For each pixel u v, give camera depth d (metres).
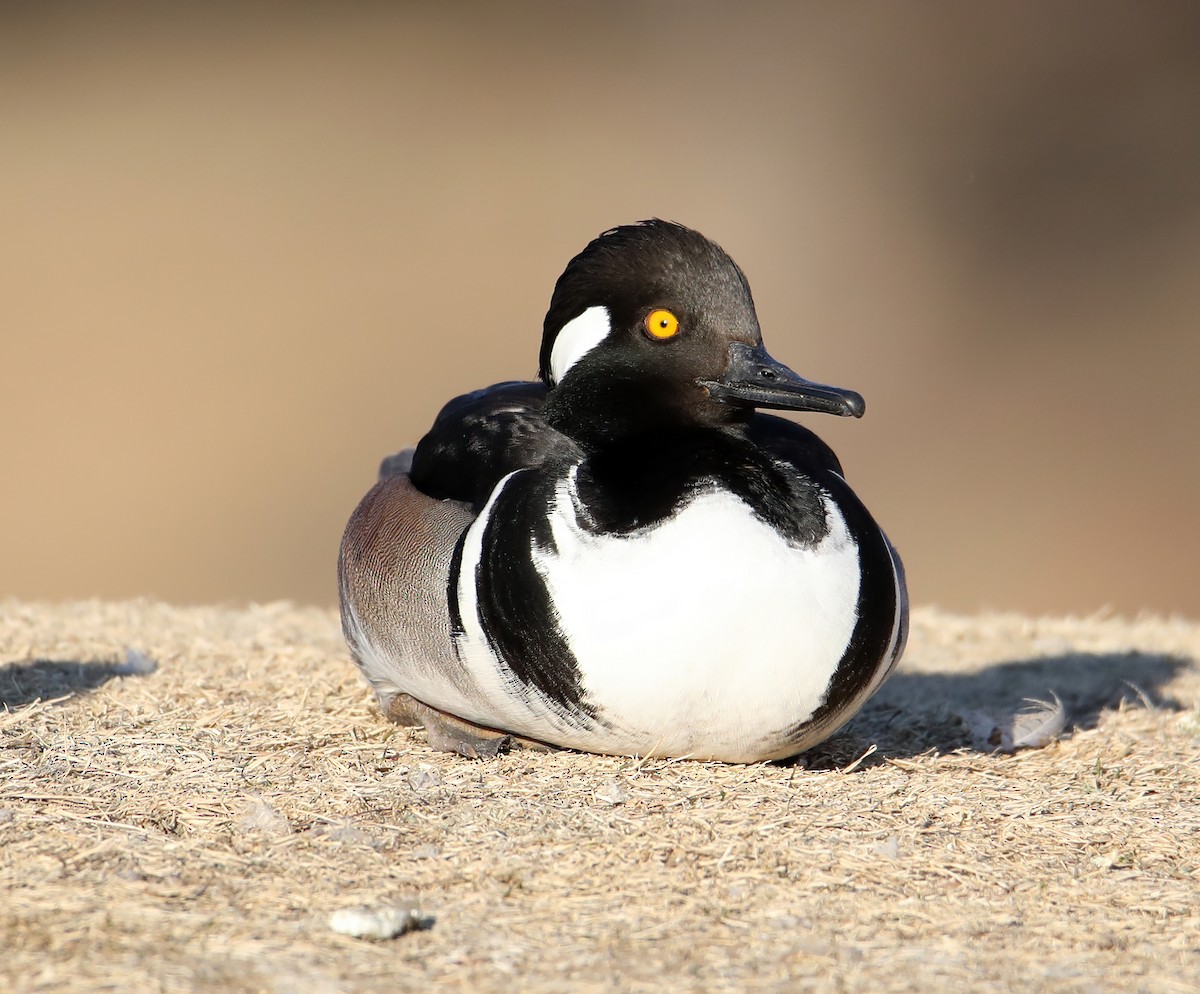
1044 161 36.16
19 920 6.27
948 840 7.56
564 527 7.65
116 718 8.97
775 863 7.11
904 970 6.18
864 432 28.08
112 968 5.91
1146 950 6.50
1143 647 13.18
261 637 11.84
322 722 9.07
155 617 12.64
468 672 8.05
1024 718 9.80
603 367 8.24
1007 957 6.36
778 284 32.50
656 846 7.20
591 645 7.55
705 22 42.69
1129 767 9.02
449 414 9.27
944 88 38.84
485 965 6.07
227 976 5.89
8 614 12.43
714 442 7.86
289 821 7.37
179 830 7.22
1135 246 33.78
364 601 8.80
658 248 8.20
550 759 8.29
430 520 8.51
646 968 6.09
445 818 7.45
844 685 7.77
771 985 5.99
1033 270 33.12
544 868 6.96
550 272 32.59
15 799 7.46
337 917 6.29
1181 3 39.81
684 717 7.69
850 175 36.19
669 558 7.47
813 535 7.66
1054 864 7.40
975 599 23.08
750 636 7.47
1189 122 36.81
